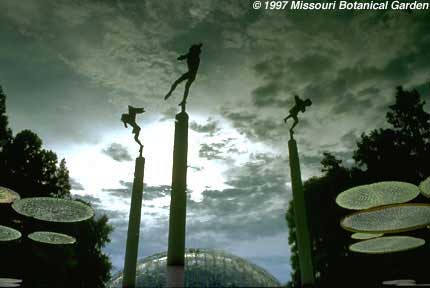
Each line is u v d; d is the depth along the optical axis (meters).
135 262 11.95
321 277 34.00
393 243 23.28
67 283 37.12
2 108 36.59
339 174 36.19
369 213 17.61
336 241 34.22
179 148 10.70
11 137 36.12
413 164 32.31
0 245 32.25
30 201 18.09
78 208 18.92
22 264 32.75
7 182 33.94
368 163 34.91
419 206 16.80
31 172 35.62
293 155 12.99
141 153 14.48
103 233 42.38
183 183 10.19
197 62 12.30
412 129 34.19
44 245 34.44
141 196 13.33
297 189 12.16
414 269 29.77
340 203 18.03
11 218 32.72
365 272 31.97
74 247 38.56
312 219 36.09
